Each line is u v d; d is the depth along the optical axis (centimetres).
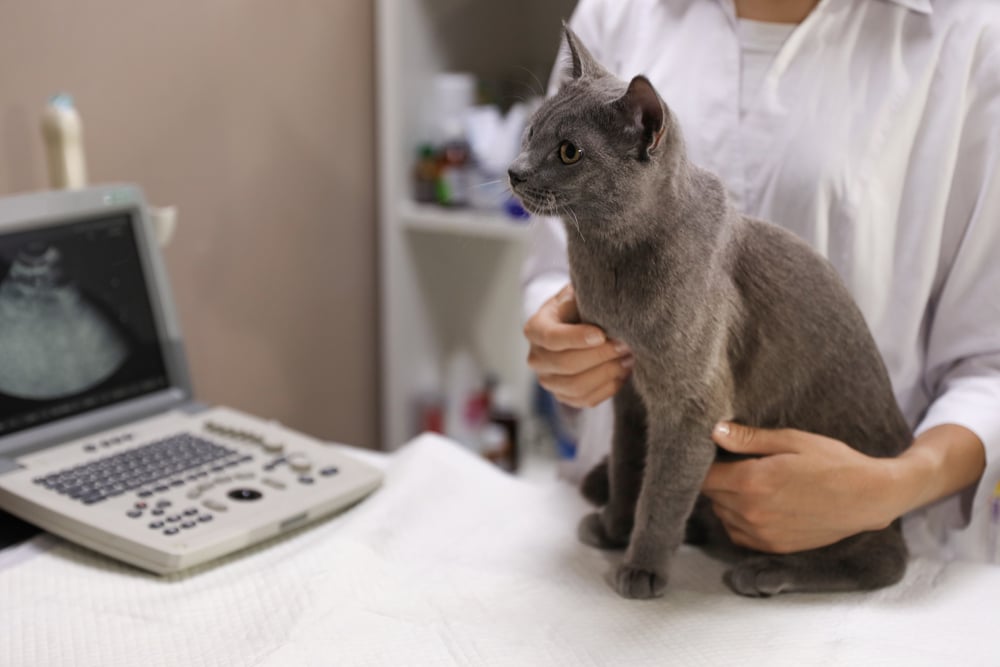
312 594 72
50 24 106
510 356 169
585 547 82
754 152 87
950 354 85
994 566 79
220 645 67
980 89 80
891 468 72
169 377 100
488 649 66
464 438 160
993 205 79
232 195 132
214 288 133
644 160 66
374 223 156
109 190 96
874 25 84
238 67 128
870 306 85
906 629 68
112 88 114
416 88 148
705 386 72
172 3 118
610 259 71
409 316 157
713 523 82
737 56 88
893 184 83
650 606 72
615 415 82
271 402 146
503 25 161
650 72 92
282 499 84
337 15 141
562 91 70
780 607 72
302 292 146
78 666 64
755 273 74
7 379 88
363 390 162
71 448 90
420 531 84
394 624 69
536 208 68
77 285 94
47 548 81
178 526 78
